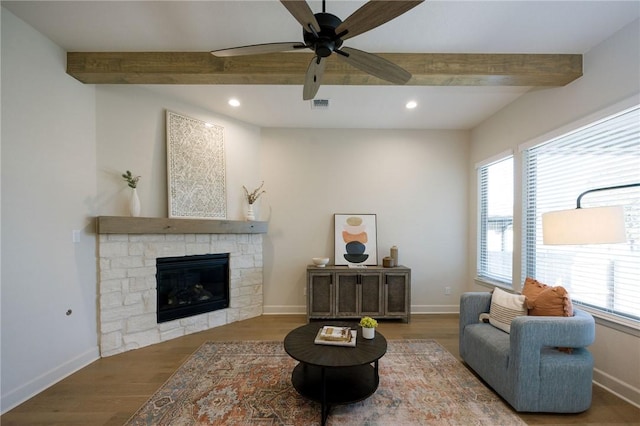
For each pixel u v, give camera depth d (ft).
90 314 8.52
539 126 9.37
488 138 12.25
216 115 11.90
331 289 12.19
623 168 6.95
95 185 8.79
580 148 8.07
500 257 11.66
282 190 13.57
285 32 7.16
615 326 6.98
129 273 9.37
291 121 12.89
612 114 7.04
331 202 13.67
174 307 10.72
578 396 6.17
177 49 7.88
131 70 7.94
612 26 6.79
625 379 6.76
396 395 6.89
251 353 9.14
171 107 10.57
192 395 6.88
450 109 11.44
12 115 6.63
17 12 6.49
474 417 6.15
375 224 13.62
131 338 9.39
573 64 7.90
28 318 6.86
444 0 6.02
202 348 9.51
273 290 13.48
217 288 12.14
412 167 13.65
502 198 11.53
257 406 6.48
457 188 13.71
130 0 6.09
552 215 6.32
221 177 11.92
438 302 13.65
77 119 8.27
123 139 9.45
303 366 7.56
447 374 7.89
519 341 6.22
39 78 7.20
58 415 6.17
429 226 13.75
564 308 6.78
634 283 6.75
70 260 7.95
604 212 5.58
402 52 7.97
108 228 8.72
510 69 7.95
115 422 5.97
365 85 9.27
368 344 6.83
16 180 6.68
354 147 13.75
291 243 13.56
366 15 4.39
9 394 6.41
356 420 6.02
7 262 6.47
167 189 10.34
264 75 8.09
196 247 11.08
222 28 7.00
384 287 12.23
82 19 6.71
